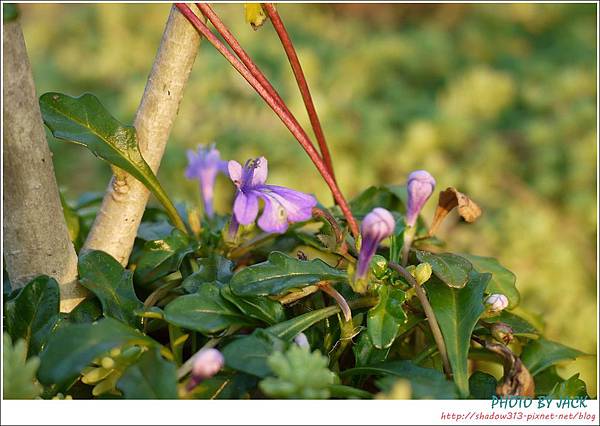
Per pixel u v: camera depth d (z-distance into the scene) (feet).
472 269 1.84
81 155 4.71
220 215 2.16
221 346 1.78
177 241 1.93
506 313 1.93
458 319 1.79
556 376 1.95
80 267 1.82
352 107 4.74
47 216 1.79
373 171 4.37
